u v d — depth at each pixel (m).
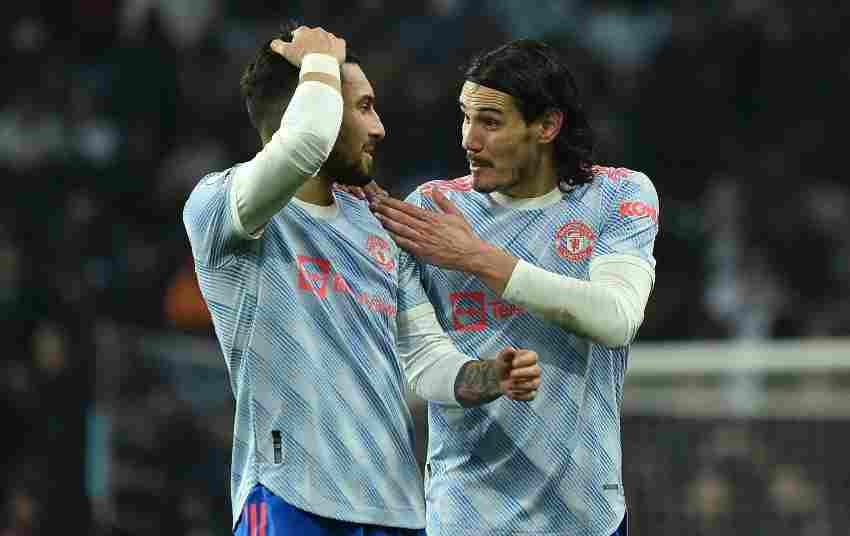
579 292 14.94
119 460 34.50
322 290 14.32
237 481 14.40
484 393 14.88
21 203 49.91
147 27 56.44
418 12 57.66
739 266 48.66
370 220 15.05
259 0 62.09
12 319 35.88
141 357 36.44
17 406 33.78
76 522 33.50
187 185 52.50
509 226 15.91
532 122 15.52
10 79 55.94
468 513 15.94
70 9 58.91
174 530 34.12
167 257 46.25
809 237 50.53
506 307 15.82
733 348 33.53
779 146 56.22
